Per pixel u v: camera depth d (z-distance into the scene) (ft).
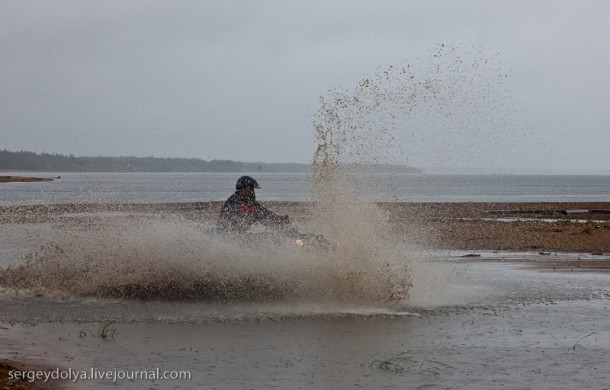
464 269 79.00
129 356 39.22
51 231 111.55
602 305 56.44
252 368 36.88
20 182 650.84
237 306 54.80
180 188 518.78
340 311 53.36
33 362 37.27
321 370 36.58
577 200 346.95
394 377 35.29
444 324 48.60
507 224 151.94
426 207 221.46
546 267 83.05
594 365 37.63
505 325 48.24
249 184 67.31
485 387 33.53
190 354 39.81
